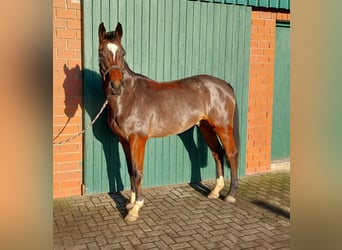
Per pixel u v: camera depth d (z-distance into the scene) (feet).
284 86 17.39
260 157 16.48
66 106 12.48
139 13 13.06
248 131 15.99
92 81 12.62
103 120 13.01
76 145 12.85
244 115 15.55
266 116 16.33
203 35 14.30
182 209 11.98
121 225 10.62
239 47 15.08
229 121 12.37
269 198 13.17
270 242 9.62
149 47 13.39
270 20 15.72
